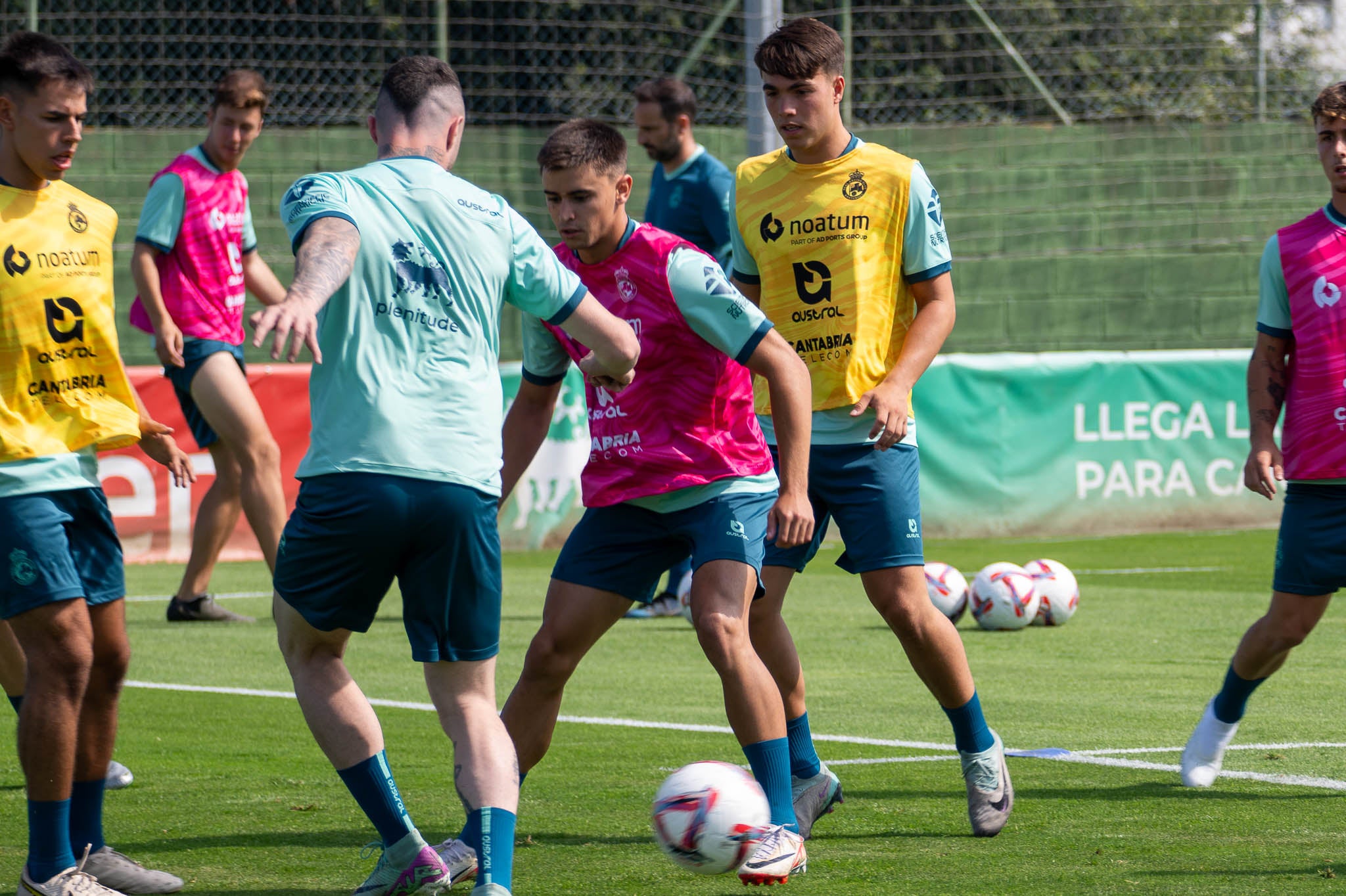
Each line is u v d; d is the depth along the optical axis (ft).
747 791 45.60
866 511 53.16
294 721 74.95
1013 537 173.68
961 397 171.83
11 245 45.29
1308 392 58.90
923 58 189.98
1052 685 84.89
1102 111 194.08
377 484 40.78
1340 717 75.25
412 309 41.50
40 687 44.16
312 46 171.53
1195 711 76.84
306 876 47.75
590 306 43.65
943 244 55.42
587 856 49.96
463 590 42.37
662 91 105.81
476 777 41.70
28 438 44.68
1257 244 192.13
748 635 51.39
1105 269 188.44
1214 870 47.21
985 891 45.01
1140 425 178.60
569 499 163.12
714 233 106.63
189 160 100.12
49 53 45.73
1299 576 58.13
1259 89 193.06
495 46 170.30
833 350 54.39
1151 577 138.21
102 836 47.29
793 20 55.62
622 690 83.51
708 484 48.16
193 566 109.81
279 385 152.87
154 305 97.09
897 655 96.02
